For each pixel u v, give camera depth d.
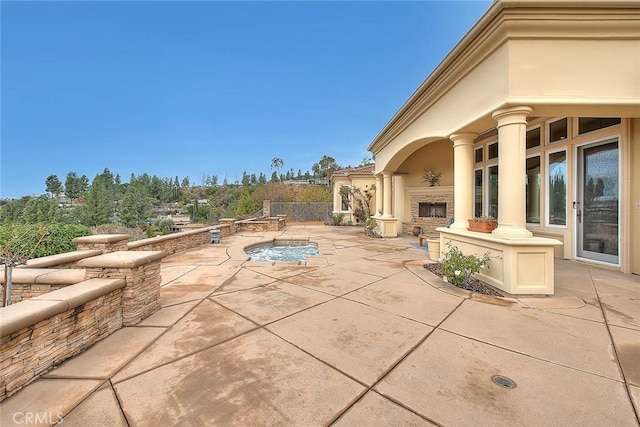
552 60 4.77
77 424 1.97
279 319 3.89
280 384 2.44
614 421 2.00
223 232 14.43
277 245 13.75
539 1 4.45
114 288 3.42
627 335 3.36
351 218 22.09
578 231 7.33
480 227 5.95
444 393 2.32
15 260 3.92
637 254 6.09
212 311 4.18
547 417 2.04
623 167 6.25
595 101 4.71
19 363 2.33
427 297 4.83
